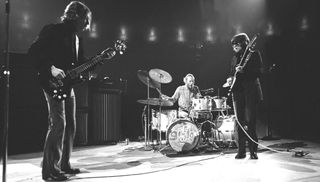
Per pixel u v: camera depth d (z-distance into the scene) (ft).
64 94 9.73
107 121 20.59
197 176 10.37
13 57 17.28
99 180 9.96
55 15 22.75
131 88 25.08
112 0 24.38
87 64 10.41
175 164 12.76
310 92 24.62
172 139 15.64
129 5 24.77
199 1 25.44
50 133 9.90
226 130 17.01
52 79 9.68
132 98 25.05
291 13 24.79
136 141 22.36
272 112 23.86
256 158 13.48
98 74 24.32
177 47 25.53
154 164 12.89
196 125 16.21
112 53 10.95
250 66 13.10
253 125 13.38
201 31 25.50
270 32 25.12
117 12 24.54
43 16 22.41
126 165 12.74
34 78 17.85
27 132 17.69
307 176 10.09
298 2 24.57
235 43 13.46
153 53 25.39
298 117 24.52
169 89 25.61
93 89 20.20
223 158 13.97
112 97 20.92
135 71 25.18
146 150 17.30
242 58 13.11
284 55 24.95
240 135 13.69
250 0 25.18
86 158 14.78
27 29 21.91
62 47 10.07
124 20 24.71
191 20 25.45
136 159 14.29
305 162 12.63
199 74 25.63
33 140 17.87
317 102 24.44
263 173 10.63
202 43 25.43
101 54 10.76
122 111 24.75
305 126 24.57
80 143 19.24
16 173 11.42
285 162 12.64
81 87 19.43
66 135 10.94
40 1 22.26
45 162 10.00
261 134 22.16
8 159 14.85
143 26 25.09
